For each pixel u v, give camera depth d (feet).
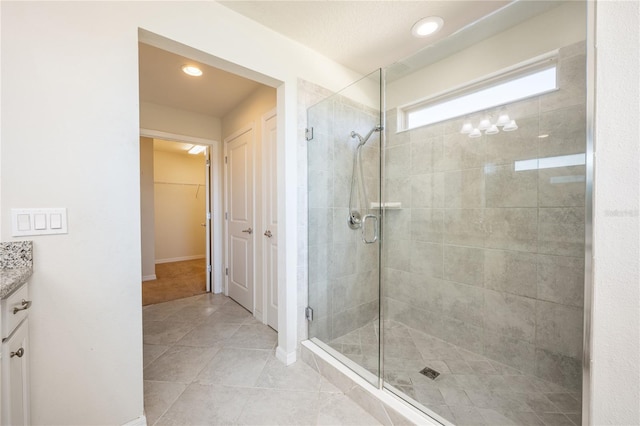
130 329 4.09
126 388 4.07
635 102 1.75
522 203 5.49
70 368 3.66
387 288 8.02
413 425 4.04
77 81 3.64
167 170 17.90
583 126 4.65
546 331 5.21
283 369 5.87
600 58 1.92
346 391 5.07
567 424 4.21
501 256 5.83
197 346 6.83
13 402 2.87
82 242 3.71
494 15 5.16
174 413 4.55
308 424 4.37
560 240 5.01
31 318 3.38
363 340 6.59
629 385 1.78
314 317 6.49
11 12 3.26
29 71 3.36
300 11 5.23
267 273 8.10
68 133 3.59
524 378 5.29
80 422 3.74
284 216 6.09
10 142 3.26
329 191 6.71
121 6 3.97
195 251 19.19
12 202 3.27
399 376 5.23
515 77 5.52
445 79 6.57
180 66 7.17
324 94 6.76
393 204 7.87
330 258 6.72
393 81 7.45
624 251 1.80
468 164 6.33
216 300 10.36
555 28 4.93
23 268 3.26
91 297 3.78
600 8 1.92
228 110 10.32
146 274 13.23
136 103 4.08
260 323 8.23
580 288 4.80
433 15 5.41
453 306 6.66
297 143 6.20
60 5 3.53
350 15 5.39
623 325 1.81
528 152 5.37
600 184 1.91
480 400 4.64
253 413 4.58
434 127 6.91
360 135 7.11
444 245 6.84
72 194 3.63
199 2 4.74
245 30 5.33
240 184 9.71
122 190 4.00
